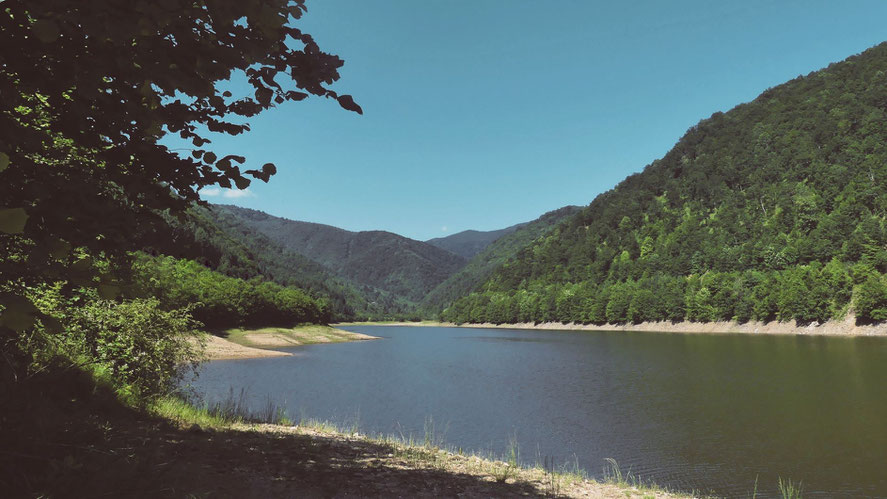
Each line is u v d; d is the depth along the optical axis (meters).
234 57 2.23
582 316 156.50
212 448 6.82
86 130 2.69
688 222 180.75
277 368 46.78
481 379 42.00
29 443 3.43
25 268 1.93
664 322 130.12
